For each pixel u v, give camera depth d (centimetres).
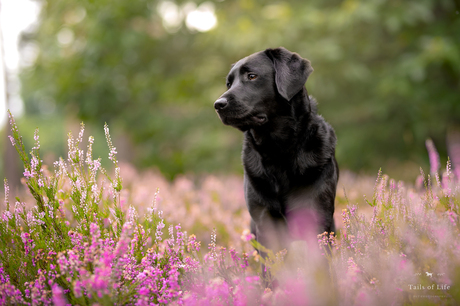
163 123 1214
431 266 212
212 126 1205
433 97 902
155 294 226
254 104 327
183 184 675
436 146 954
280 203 314
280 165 315
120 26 1114
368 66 980
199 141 1236
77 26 1145
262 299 209
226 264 265
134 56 1158
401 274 203
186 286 233
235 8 1097
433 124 892
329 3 1036
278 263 221
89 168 251
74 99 1137
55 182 260
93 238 207
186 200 609
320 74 891
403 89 849
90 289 185
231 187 723
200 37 1089
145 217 266
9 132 1195
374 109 931
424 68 852
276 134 319
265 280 240
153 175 841
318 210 307
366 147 993
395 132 977
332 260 233
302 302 188
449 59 814
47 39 1166
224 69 1024
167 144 1315
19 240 247
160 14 1185
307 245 317
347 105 986
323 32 940
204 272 235
